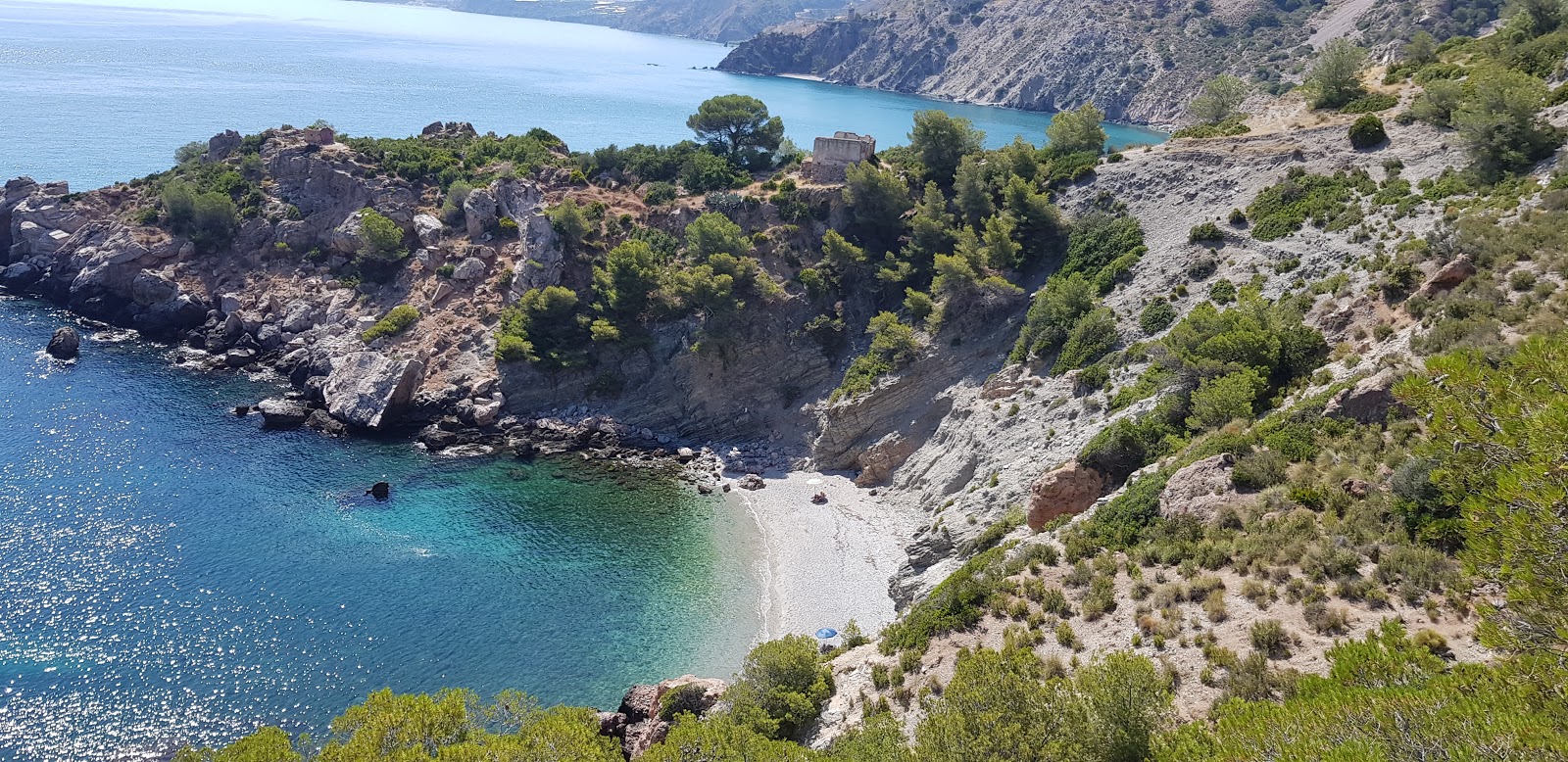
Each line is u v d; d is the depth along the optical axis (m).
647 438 91.62
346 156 119.44
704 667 55.88
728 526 74.00
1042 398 70.56
